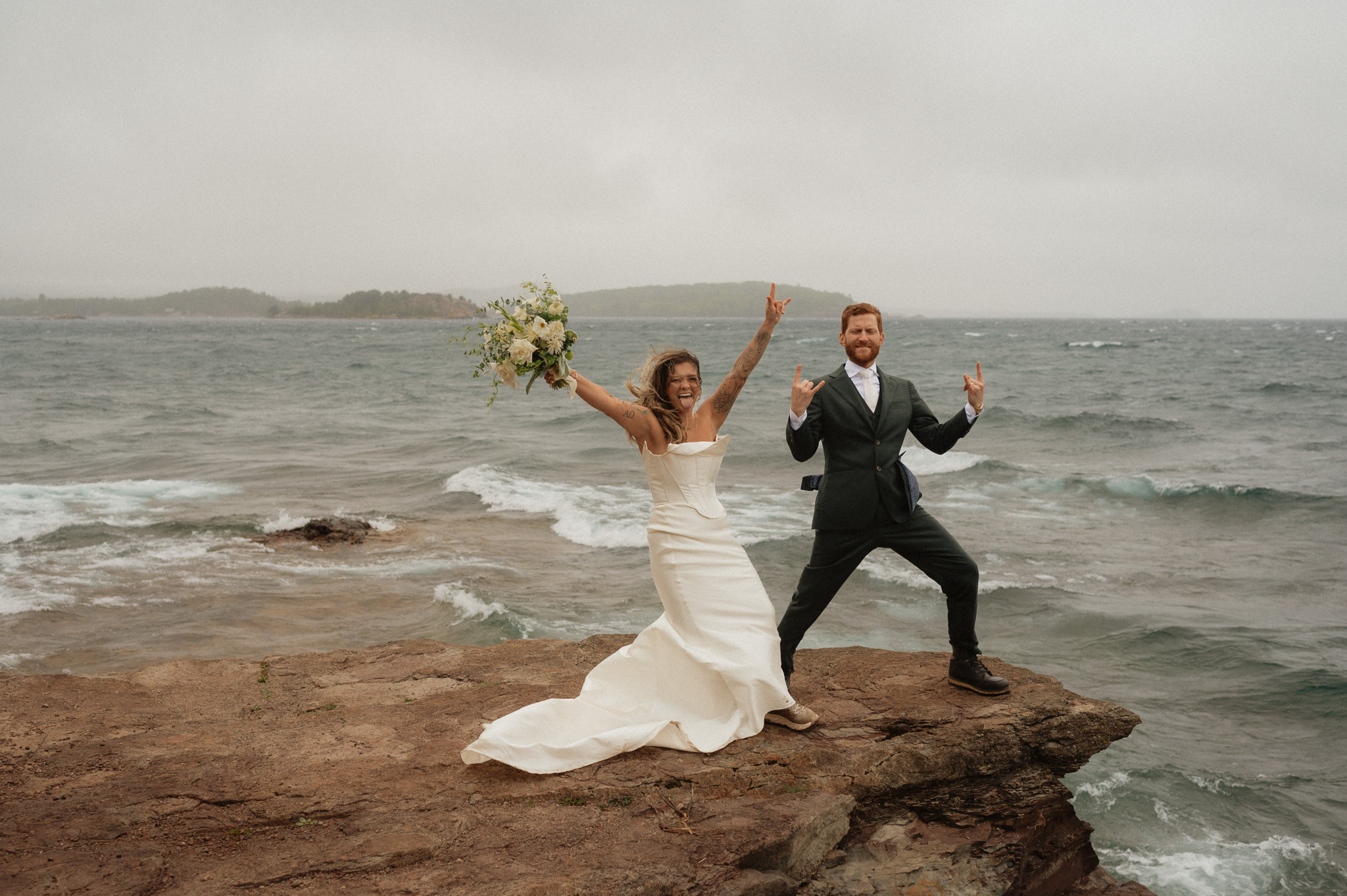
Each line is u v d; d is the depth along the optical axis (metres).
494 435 26.08
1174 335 127.75
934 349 84.06
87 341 110.19
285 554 12.60
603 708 3.92
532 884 2.84
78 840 3.07
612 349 88.06
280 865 2.94
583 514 15.16
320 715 4.28
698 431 3.95
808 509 15.92
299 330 186.75
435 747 3.87
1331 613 10.74
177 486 17.34
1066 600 11.10
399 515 15.21
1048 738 4.14
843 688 4.52
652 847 3.14
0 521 13.74
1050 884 4.27
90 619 9.70
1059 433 26.55
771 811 3.41
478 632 9.48
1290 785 7.13
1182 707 8.52
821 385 3.88
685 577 3.89
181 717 4.27
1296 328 190.50
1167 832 6.60
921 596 11.27
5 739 3.93
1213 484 17.45
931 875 3.72
